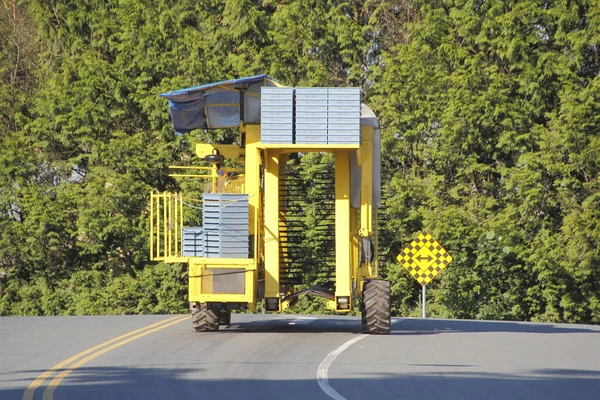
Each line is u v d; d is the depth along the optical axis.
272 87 49.06
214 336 50.12
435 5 101.50
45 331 52.56
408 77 98.19
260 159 50.88
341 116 49.00
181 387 33.22
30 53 115.56
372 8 105.94
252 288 49.38
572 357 43.03
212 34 104.38
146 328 54.62
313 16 103.06
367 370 37.50
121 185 101.12
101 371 37.12
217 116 56.72
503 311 94.69
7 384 33.94
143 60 104.56
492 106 94.88
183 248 49.75
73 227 104.06
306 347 45.03
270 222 50.59
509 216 94.00
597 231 88.81
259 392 32.19
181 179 102.69
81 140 104.19
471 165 96.38
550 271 91.19
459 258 95.00
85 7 109.56
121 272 103.62
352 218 52.88
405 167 101.19
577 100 93.06
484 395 32.19
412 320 65.94
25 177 106.12
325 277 63.72
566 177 92.25
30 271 105.56
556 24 96.06
